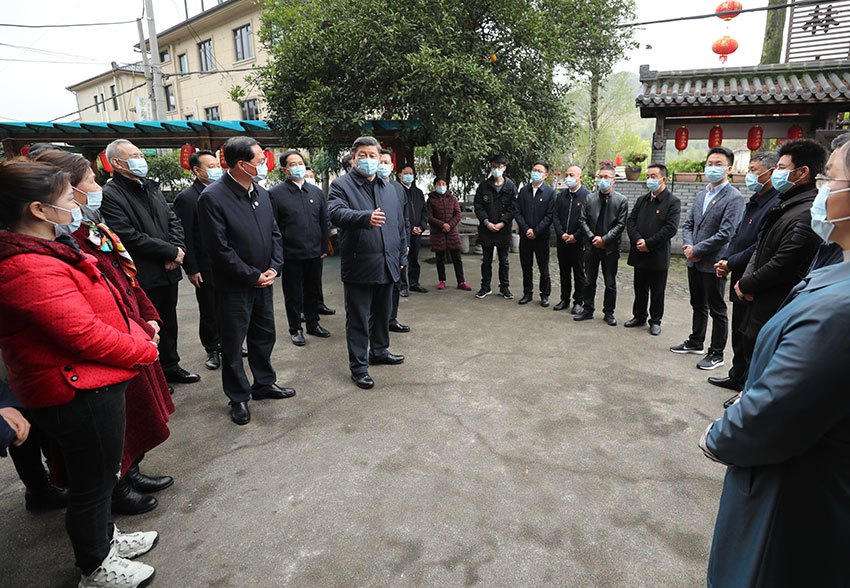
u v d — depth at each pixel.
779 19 10.25
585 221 4.98
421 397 3.34
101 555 1.74
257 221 2.95
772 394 0.93
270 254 3.07
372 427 2.94
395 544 1.99
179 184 13.37
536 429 2.89
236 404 3.04
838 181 0.97
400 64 5.84
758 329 2.85
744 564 1.08
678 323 4.94
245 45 15.84
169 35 17.50
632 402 3.23
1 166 1.43
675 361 3.94
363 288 3.45
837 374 0.85
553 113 7.14
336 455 2.65
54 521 2.21
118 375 1.64
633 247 4.59
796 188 2.70
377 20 5.78
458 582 1.79
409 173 5.98
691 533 2.04
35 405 1.50
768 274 2.70
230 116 16.81
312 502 2.26
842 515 0.96
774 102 6.88
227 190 2.84
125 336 1.65
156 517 2.18
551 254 8.88
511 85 6.57
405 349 4.27
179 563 1.91
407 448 2.71
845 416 0.91
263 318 3.20
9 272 1.38
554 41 6.29
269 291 3.19
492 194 5.76
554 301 5.86
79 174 1.94
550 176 9.96
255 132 8.08
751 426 0.98
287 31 6.41
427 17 5.79
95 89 23.23
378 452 2.67
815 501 0.98
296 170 4.33
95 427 1.59
